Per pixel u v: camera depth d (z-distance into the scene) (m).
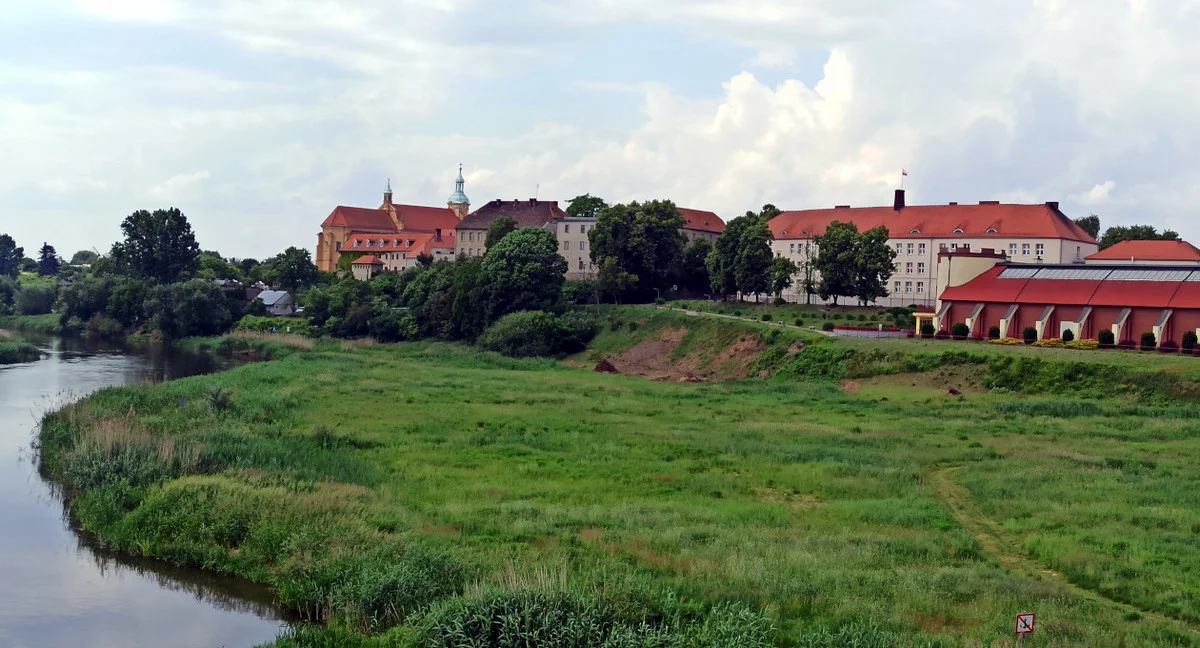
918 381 89.06
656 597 31.61
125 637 33.91
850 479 51.75
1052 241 148.50
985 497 47.84
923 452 58.69
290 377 94.62
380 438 61.47
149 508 44.47
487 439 61.88
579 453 58.28
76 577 39.84
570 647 28.50
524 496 47.56
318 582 36.44
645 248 164.62
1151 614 32.44
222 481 46.72
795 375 100.81
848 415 74.69
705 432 66.12
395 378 99.00
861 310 138.88
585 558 36.28
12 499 51.34
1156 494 47.38
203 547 41.34
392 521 41.72
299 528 41.25
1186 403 73.50
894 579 34.62
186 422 64.75
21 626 34.81
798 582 33.72
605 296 162.88
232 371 100.00
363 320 156.38
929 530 42.38
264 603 36.97
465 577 34.25
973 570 36.03
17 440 66.44
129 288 161.25
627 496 48.06
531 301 147.00
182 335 155.38
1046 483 50.03
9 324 173.75
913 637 29.06
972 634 29.38
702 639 28.72
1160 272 103.19
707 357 118.88
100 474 50.38
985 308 107.69
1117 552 38.47
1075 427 66.94
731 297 171.12
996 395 82.25
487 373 107.44
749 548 38.09
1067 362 83.12
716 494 49.00
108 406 70.81
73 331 165.38
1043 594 33.50
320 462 52.72
